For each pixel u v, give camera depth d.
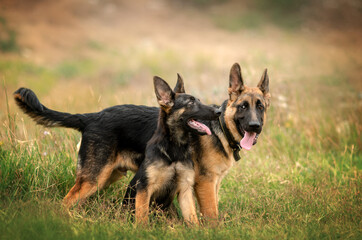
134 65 22.11
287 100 11.81
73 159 7.54
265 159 9.13
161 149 6.33
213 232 5.55
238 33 32.22
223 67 20.08
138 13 36.28
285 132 10.29
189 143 6.65
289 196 7.10
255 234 5.50
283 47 26.14
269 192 7.42
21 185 6.44
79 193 6.44
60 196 6.57
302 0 37.38
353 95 13.87
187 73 19.67
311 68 18.72
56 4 34.12
